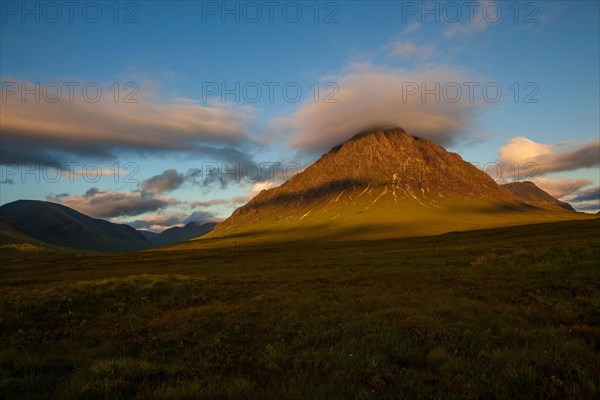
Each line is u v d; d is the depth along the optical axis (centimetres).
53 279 6419
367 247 10781
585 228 9550
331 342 1147
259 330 1380
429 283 2642
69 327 1598
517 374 782
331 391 720
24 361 994
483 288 2214
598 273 2328
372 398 688
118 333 1408
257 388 742
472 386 743
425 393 712
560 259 2994
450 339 1109
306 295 2270
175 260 10981
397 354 985
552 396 682
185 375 859
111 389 741
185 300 2239
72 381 808
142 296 2298
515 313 1493
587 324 1282
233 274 5053
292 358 976
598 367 792
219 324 1495
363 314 1566
